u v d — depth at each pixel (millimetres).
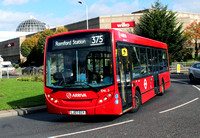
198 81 20672
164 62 13922
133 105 8391
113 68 6938
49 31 56562
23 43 66250
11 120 8477
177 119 7262
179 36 42531
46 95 7613
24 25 119750
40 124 7672
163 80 13180
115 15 51188
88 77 7070
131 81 8234
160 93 12781
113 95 6855
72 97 7086
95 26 53000
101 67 7012
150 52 11109
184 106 9391
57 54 7559
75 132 6352
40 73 26484
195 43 48438
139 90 9125
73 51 7348
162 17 42281
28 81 24250
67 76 7305
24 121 8250
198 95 12305
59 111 7301
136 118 7680
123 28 50781
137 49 9273
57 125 7398
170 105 9766
